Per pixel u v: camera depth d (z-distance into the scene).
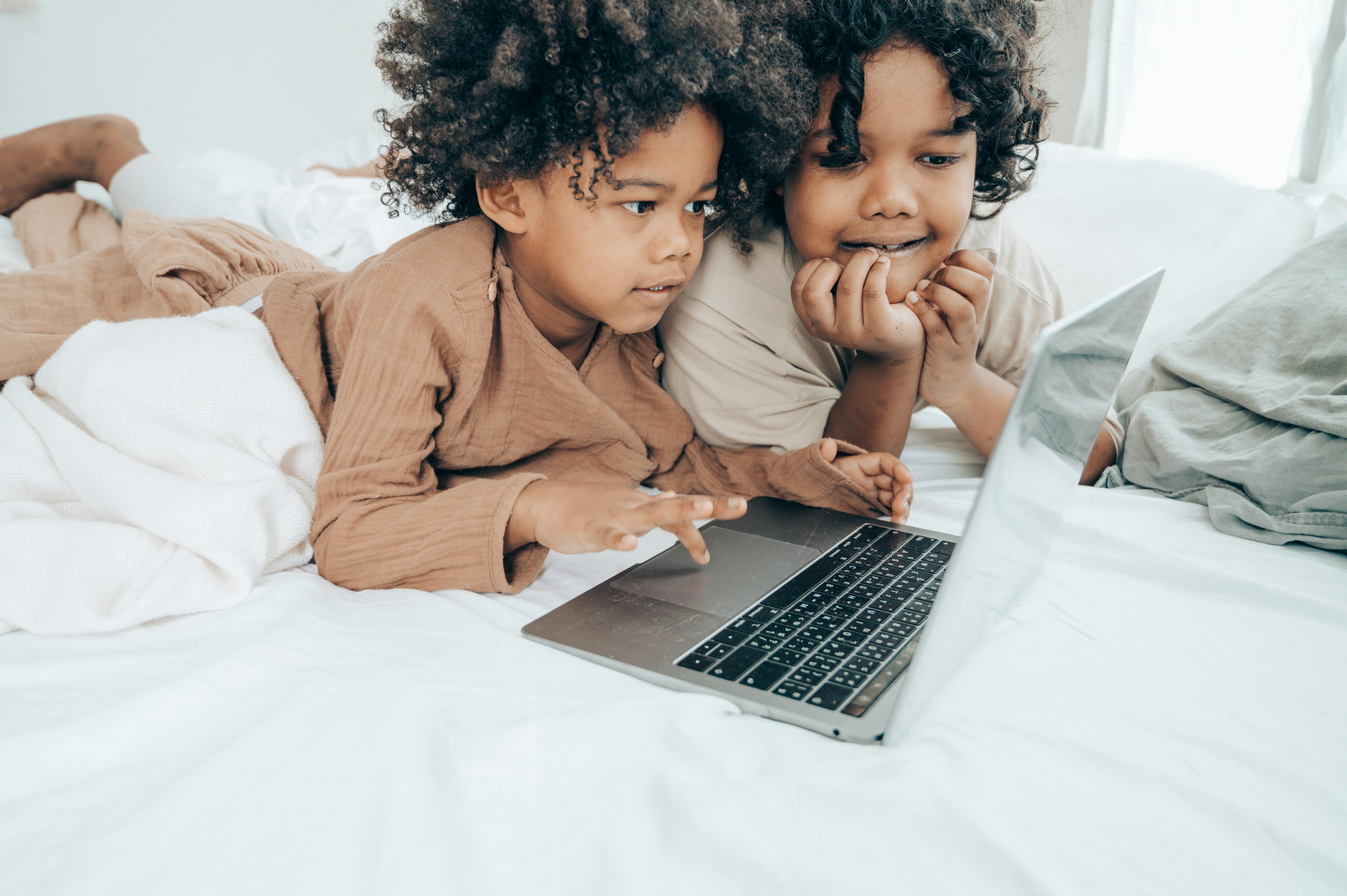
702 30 0.64
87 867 0.40
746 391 0.91
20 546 0.66
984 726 0.50
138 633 0.63
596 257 0.69
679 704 0.51
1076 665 0.56
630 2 0.61
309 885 0.39
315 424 0.81
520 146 0.68
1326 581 0.68
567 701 0.53
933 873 0.39
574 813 0.44
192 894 0.38
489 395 0.81
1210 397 0.92
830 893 0.38
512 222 0.73
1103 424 0.83
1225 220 1.28
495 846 0.41
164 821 0.42
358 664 0.58
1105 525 0.80
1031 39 0.86
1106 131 2.10
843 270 0.82
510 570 0.72
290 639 0.60
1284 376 0.87
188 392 0.75
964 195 0.79
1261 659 0.57
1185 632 0.61
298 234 1.63
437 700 0.53
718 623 0.62
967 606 0.51
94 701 0.54
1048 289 1.01
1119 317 0.57
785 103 0.71
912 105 0.73
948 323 0.85
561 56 0.65
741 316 0.89
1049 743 0.48
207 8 2.57
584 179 0.67
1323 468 0.75
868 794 0.43
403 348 0.72
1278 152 1.81
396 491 0.73
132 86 2.55
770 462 0.90
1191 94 1.95
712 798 0.44
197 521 0.67
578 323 0.81
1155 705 0.52
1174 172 1.39
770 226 0.93
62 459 0.74
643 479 0.95
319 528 0.73
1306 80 1.76
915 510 0.87
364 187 1.74
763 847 0.40
